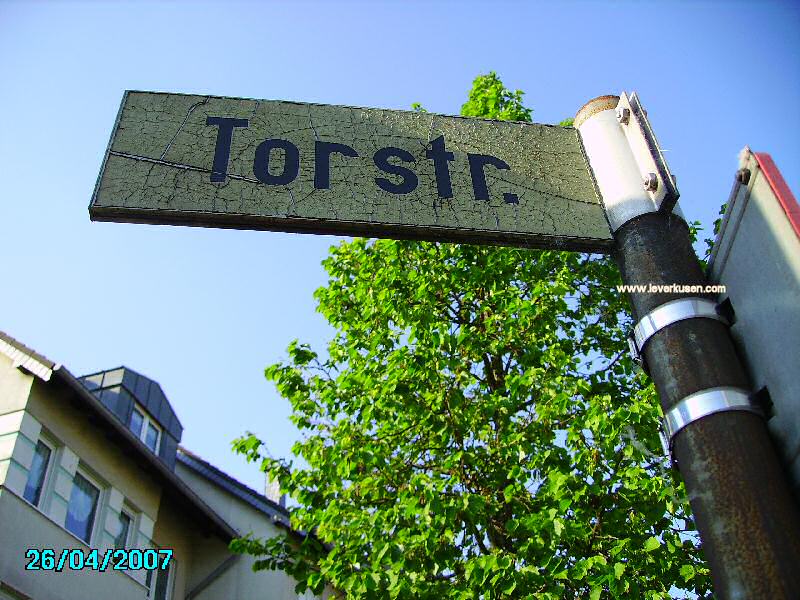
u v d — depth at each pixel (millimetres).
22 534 11680
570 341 10094
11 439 12211
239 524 17984
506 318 9586
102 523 13797
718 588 1945
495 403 8875
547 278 10258
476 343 9539
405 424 9273
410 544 7973
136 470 15211
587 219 2980
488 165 3180
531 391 9008
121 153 2945
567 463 8352
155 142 3008
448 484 8758
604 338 10500
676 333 2379
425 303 10062
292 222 2850
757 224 2199
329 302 10836
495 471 8727
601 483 8102
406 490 8680
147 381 18141
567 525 7457
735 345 2350
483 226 2939
